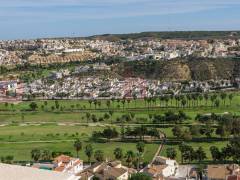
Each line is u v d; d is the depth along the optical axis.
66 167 196.62
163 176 188.88
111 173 186.12
